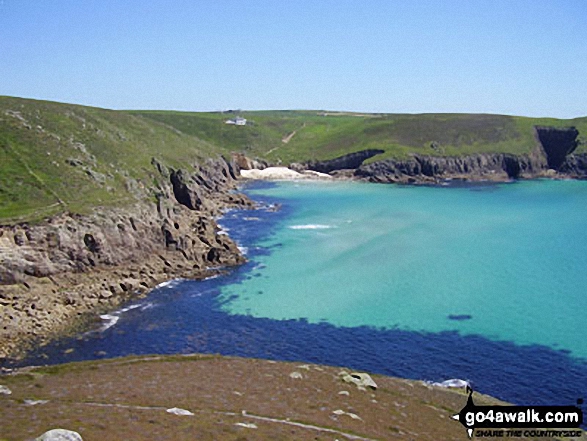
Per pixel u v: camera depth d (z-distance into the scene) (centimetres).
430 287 7031
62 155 9425
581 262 8094
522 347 5344
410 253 8600
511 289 6950
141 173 10850
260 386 3775
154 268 7594
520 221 11125
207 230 9619
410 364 5019
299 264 8056
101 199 8325
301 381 3972
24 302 5981
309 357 5156
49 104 12350
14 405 2973
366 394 3862
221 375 4016
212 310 6294
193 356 4644
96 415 2803
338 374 4238
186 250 8269
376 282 7231
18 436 2352
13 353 5103
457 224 10806
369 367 4966
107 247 7375
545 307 6344
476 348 5325
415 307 6353
